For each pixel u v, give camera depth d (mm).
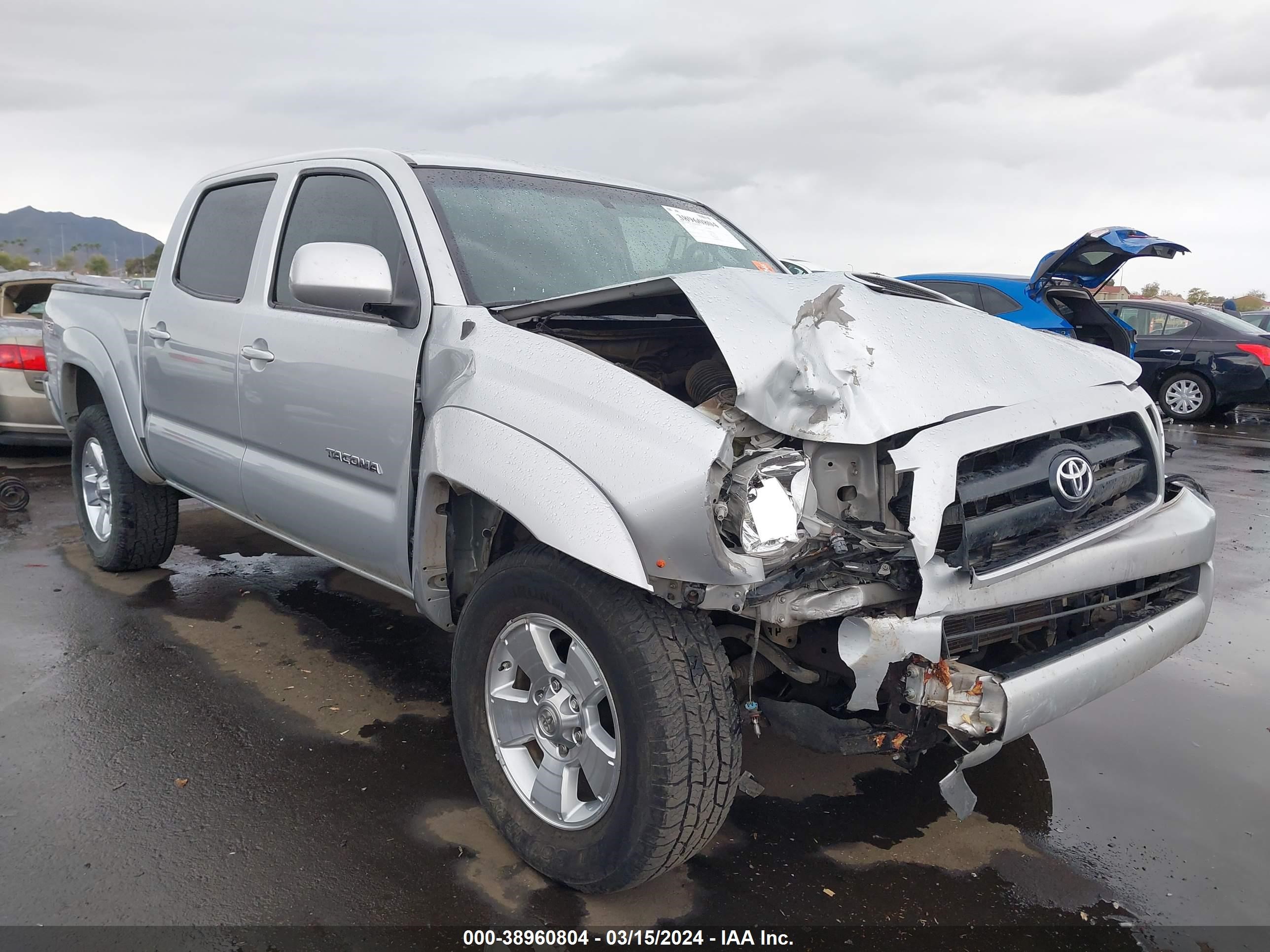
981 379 2457
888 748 2188
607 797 2254
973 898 2451
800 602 2146
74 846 2525
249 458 3516
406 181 3061
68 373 4836
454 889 2408
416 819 2717
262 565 5043
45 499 6551
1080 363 2807
